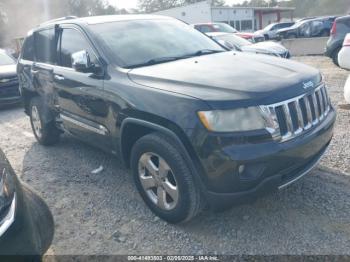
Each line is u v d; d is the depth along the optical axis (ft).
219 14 127.44
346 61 27.68
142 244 10.48
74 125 15.17
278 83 10.09
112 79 12.19
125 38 13.80
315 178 13.16
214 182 9.50
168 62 12.81
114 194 13.48
